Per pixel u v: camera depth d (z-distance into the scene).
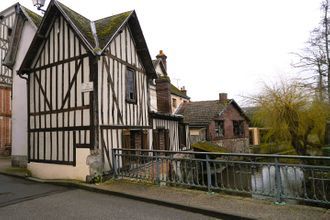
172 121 13.96
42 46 10.11
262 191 6.03
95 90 8.58
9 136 17.55
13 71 13.12
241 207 5.56
